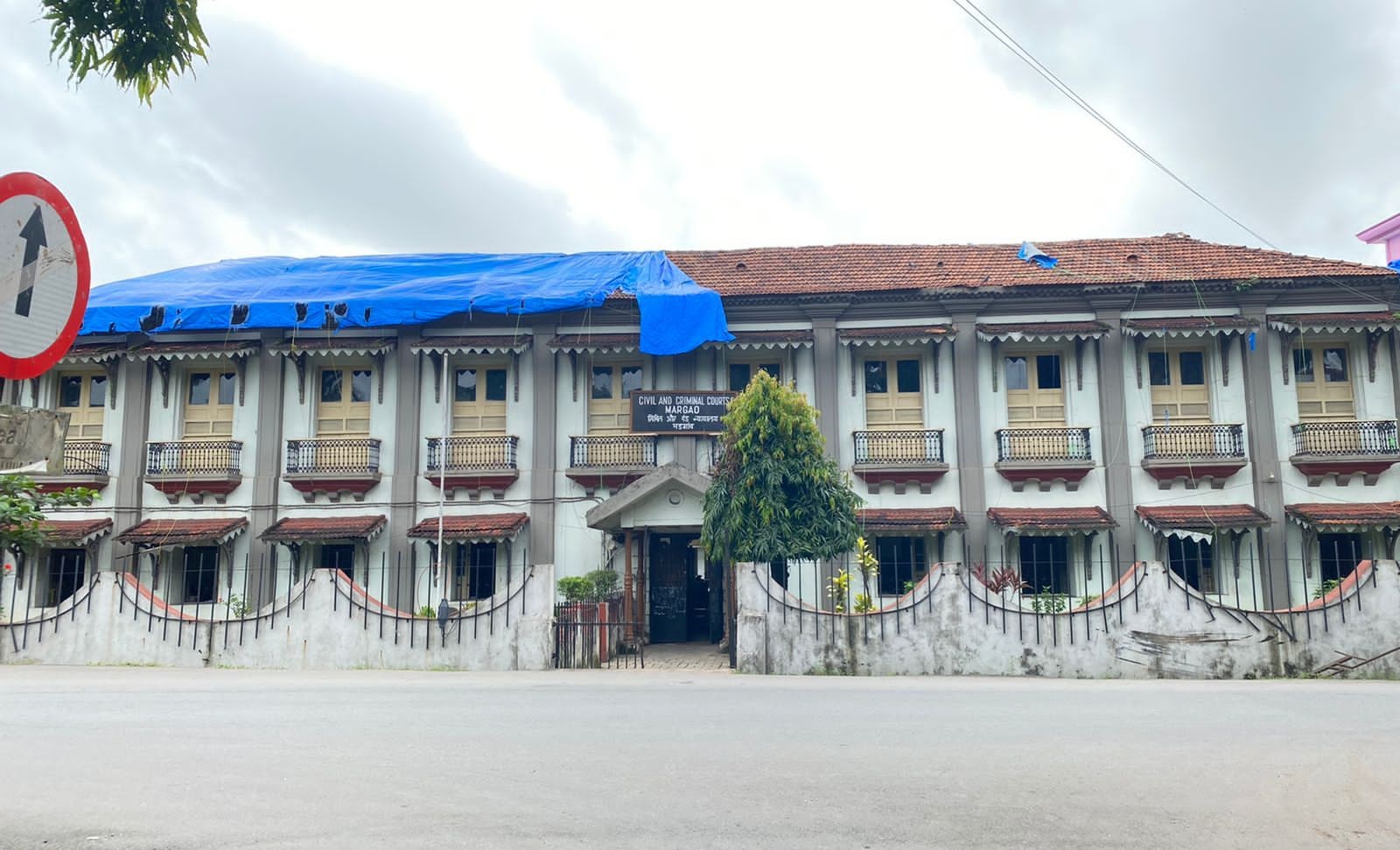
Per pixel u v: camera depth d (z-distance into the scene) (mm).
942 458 22172
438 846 5195
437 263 25453
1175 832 5586
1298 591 21359
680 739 8312
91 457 22797
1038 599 18859
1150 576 14773
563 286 23203
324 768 7094
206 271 25234
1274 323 21797
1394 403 21797
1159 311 22344
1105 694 11773
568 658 15906
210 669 15516
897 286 22562
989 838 5426
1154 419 22266
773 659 14906
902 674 14734
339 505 22781
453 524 22172
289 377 23500
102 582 16344
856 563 21844
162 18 5535
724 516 17109
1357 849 5312
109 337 23453
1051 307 22516
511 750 7773
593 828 5527
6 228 3584
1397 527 20719
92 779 6730
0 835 5402
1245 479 21812
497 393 23375
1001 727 8984
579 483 22531
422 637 15648
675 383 22891
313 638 15766
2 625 16359
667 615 21781
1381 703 10984
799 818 5750
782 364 23031
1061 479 22031
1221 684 13445
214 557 23031
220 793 6320
